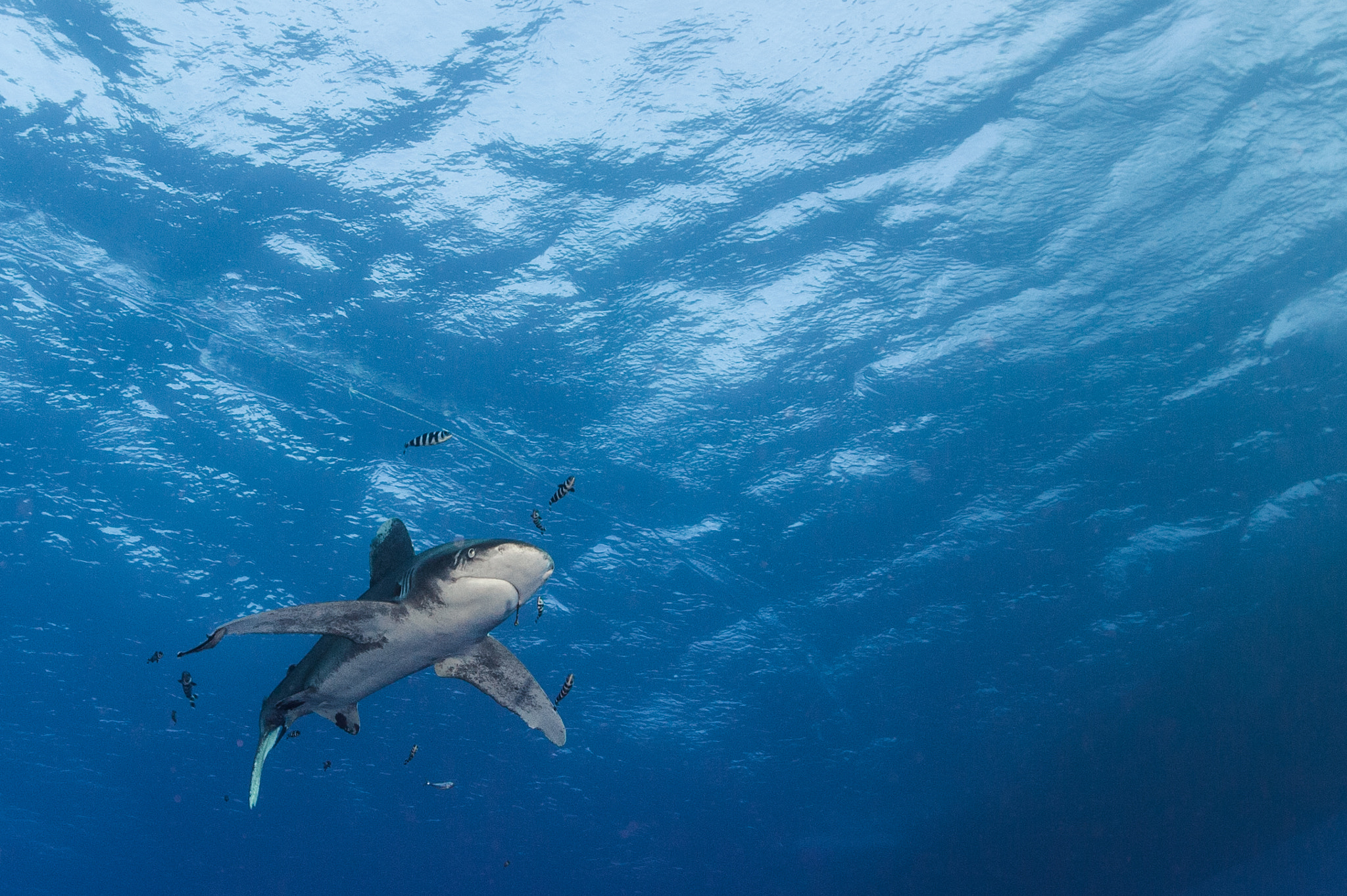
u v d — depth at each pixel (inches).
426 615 120.8
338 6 443.5
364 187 507.5
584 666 788.6
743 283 560.1
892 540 699.4
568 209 524.4
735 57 473.1
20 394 593.9
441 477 642.2
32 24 437.4
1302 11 459.2
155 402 605.0
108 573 709.9
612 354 582.9
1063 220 540.7
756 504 669.3
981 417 631.2
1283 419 639.1
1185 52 475.2
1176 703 835.4
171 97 467.8
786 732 874.1
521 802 964.6
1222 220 542.6
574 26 457.7
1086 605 754.2
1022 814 968.3
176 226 515.8
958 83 485.7
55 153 483.5
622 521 679.1
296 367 584.7
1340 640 766.5
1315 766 888.3
